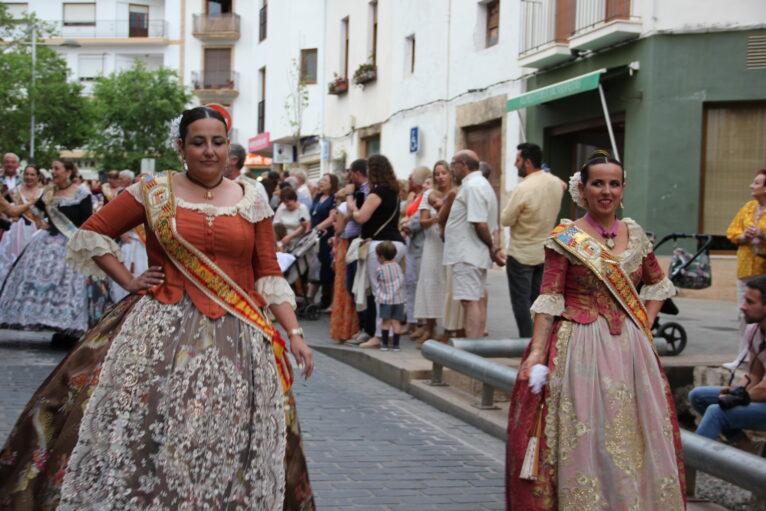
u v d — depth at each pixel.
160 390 3.16
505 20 17.84
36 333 9.83
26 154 33.09
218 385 3.22
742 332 7.62
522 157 7.74
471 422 6.41
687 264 8.71
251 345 3.35
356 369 8.59
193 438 3.12
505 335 9.33
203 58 45.62
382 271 8.66
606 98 15.00
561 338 3.73
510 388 5.84
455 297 7.90
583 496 3.51
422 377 7.55
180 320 3.30
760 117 13.91
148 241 3.44
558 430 3.63
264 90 35.38
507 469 3.76
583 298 3.78
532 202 7.57
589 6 15.14
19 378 7.08
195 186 3.50
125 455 3.07
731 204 14.07
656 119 14.04
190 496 3.07
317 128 28.83
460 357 6.64
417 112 21.64
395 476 5.04
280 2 31.25
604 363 3.64
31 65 32.94
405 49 22.47
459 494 4.77
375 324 9.23
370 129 24.62
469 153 7.93
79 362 3.31
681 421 7.25
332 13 27.66
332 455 5.40
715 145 14.08
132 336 3.26
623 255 3.80
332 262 11.90
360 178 9.34
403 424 6.34
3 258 11.30
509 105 16.28
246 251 3.47
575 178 3.99
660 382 3.68
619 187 3.85
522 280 7.66
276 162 30.95
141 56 47.78
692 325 10.16
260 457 3.23
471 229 7.83
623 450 3.53
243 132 44.78
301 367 3.55
